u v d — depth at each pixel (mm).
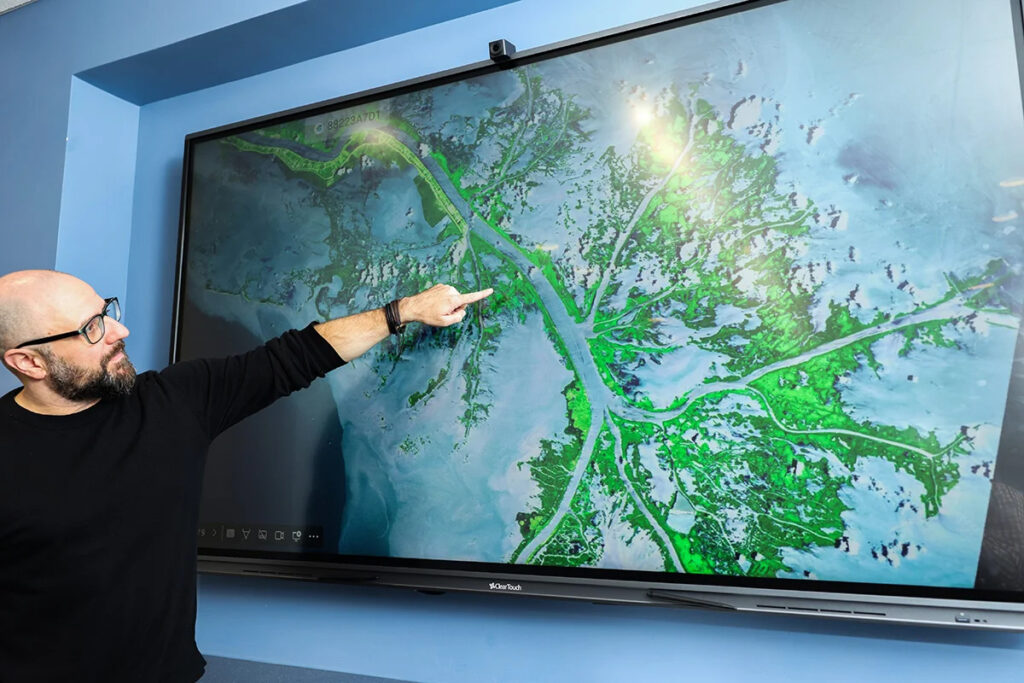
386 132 2020
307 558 1959
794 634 1566
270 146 2189
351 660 2027
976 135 1412
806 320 1503
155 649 1346
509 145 1851
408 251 1945
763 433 1515
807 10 1569
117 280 2561
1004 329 1356
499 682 1830
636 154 1699
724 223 1594
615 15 1894
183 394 1479
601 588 1617
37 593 1287
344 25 2150
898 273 1442
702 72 1653
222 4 2191
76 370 1358
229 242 2213
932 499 1378
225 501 2100
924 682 1461
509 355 1783
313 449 2002
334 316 2020
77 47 2475
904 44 1482
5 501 1271
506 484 1748
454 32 2115
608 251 1702
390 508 1876
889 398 1424
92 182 2512
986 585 1329
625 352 1657
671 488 1579
